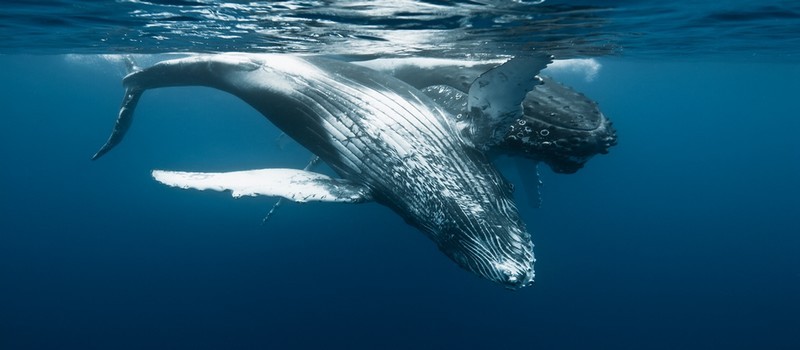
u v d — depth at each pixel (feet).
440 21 33.22
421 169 24.06
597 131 24.16
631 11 33.24
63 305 120.26
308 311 108.17
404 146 24.50
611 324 109.29
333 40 39.63
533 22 34.30
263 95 28.89
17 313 117.91
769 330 112.27
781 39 54.44
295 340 99.40
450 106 28.25
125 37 44.27
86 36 45.65
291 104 27.81
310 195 23.26
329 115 26.55
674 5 32.53
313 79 27.68
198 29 38.01
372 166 25.05
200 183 23.66
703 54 74.18
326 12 31.14
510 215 23.66
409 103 25.45
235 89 30.35
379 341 97.96
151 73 34.04
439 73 30.63
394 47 41.65
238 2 29.32
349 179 26.03
